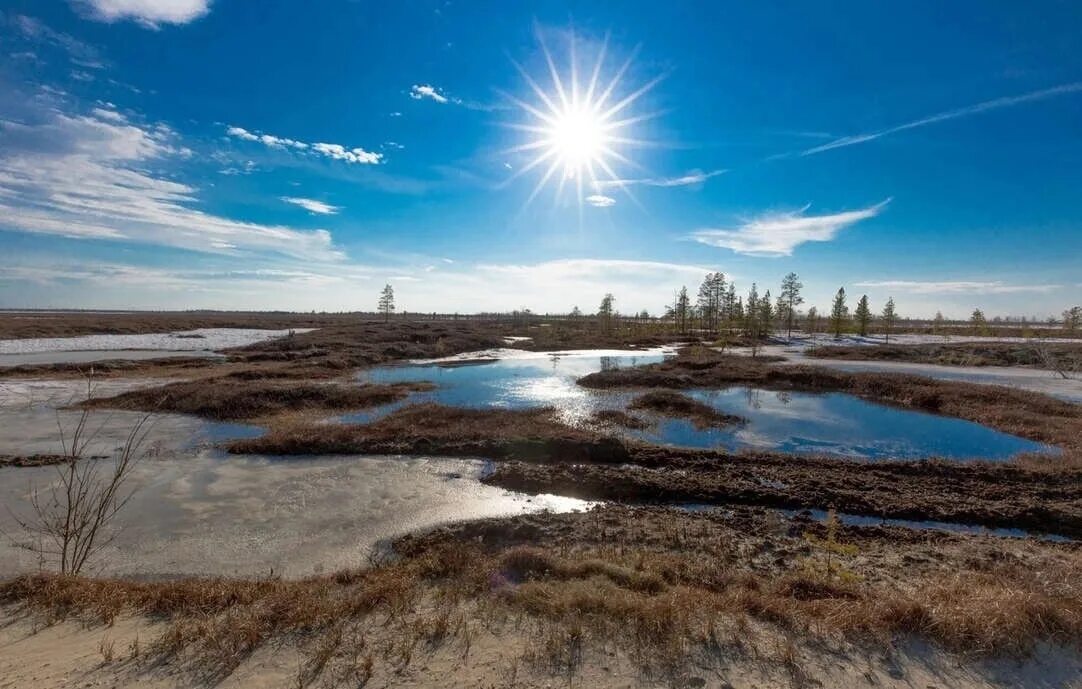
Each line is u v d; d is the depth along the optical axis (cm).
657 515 1007
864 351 4691
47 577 622
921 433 1759
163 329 6388
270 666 453
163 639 487
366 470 1259
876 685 438
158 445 1448
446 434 1495
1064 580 625
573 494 1133
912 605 536
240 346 4375
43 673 432
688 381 2792
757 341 6081
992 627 498
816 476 1241
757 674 450
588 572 688
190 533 904
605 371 3045
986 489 1165
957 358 4234
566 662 463
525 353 4644
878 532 934
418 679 436
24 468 1216
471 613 561
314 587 647
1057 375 3419
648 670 452
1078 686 441
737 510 1045
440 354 4362
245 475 1214
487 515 1011
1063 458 1377
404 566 746
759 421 1922
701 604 574
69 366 2872
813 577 687
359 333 5350
